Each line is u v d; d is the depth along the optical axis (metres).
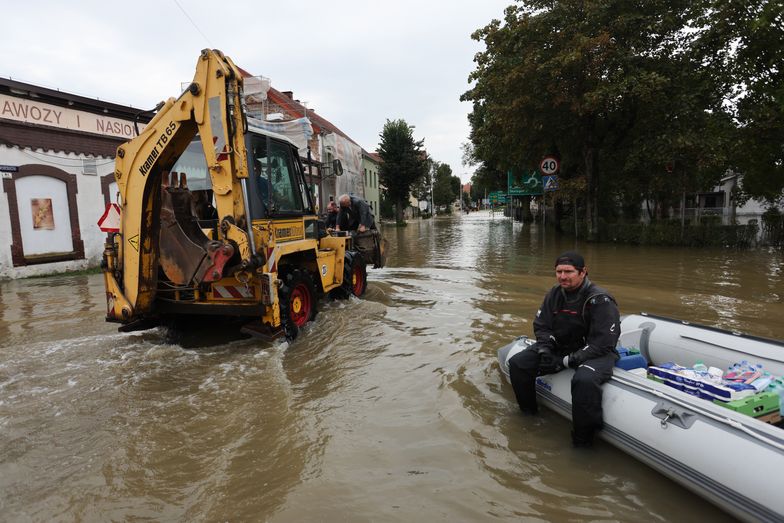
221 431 3.39
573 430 3.15
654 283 8.80
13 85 10.98
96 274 12.20
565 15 16.42
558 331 3.51
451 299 7.79
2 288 9.88
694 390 3.04
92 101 12.79
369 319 6.45
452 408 3.70
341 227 9.27
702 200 32.75
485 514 2.49
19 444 3.22
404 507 2.55
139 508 2.55
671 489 2.70
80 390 4.11
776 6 12.35
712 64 15.22
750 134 14.14
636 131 17.23
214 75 4.70
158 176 5.05
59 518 2.47
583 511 2.52
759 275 9.53
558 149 20.86
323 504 2.57
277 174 5.80
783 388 2.96
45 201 11.91
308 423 3.49
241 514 2.50
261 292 5.05
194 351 5.13
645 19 15.19
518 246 17.34
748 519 2.26
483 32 18.55
